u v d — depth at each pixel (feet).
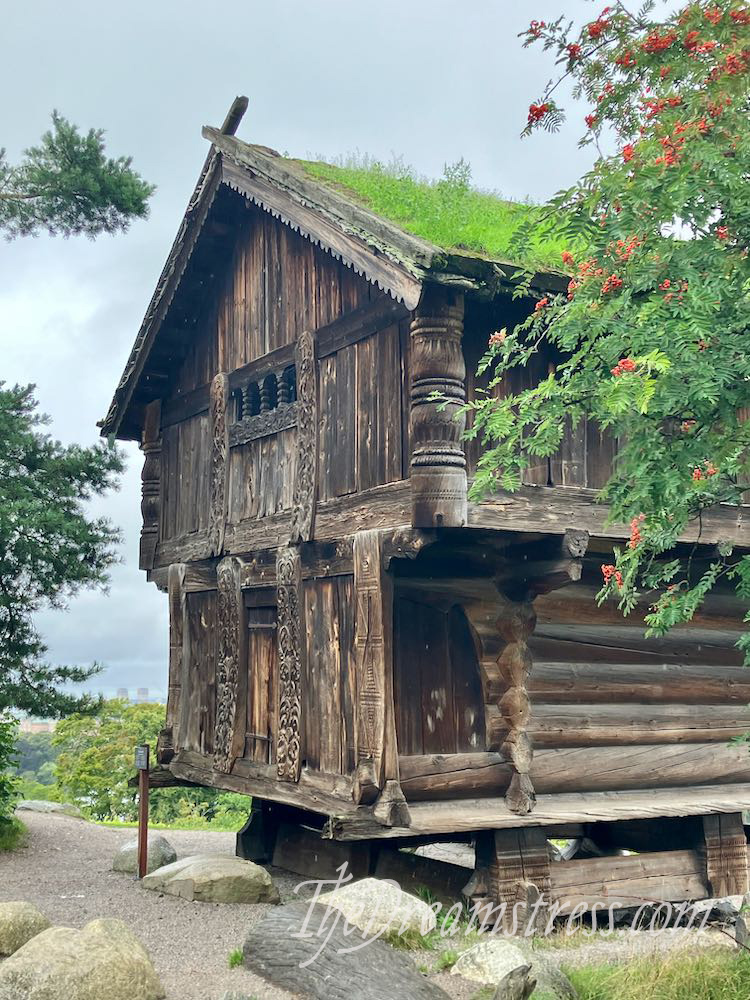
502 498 26.30
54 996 18.72
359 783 26.17
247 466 34.30
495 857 26.86
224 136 33.45
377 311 28.50
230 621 34.12
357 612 27.48
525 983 18.90
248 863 30.50
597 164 20.02
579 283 19.92
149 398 40.75
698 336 17.56
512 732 27.63
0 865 35.50
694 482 18.45
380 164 35.83
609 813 28.04
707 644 32.17
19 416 45.75
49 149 47.09
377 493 27.58
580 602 29.96
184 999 20.13
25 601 43.57
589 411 20.36
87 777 102.12
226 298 36.47
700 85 19.52
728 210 19.27
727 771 31.68
